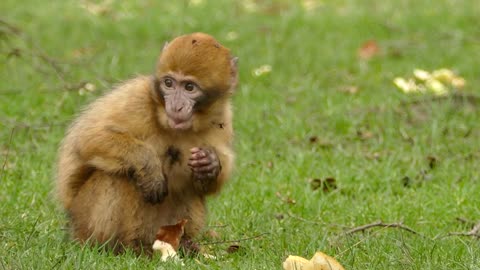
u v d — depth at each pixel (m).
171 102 10.15
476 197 13.12
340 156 15.01
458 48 21.53
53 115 16.16
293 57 20.72
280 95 18.17
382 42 22.00
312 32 22.88
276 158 14.99
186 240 10.80
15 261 9.54
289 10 24.91
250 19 23.80
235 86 10.73
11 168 13.66
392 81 19.05
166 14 24.09
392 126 16.33
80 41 21.47
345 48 21.70
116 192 10.31
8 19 22.52
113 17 23.78
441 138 15.95
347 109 17.20
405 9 25.00
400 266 10.04
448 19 23.80
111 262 9.84
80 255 9.62
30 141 15.10
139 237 10.54
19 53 17.64
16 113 16.38
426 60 20.75
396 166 14.75
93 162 10.27
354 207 12.77
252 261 10.12
